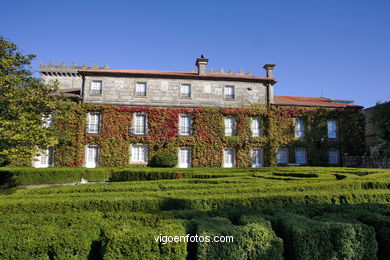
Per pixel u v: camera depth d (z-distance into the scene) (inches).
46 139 505.0
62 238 126.6
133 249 124.3
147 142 868.6
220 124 906.7
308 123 961.5
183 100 911.0
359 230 149.9
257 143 923.4
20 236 126.5
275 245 138.2
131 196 237.8
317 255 140.1
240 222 157.8
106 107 858.8
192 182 361.7
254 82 955.3
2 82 483.5
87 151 847.7
